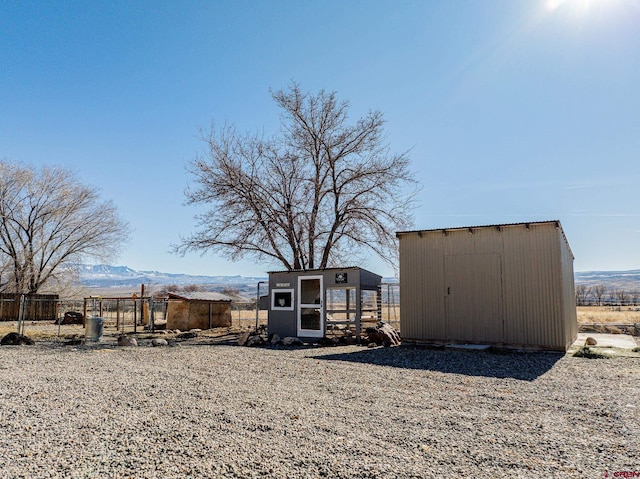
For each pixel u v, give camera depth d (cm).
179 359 1089
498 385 768
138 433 492
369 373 886
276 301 1591
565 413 580
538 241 1216
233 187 1930
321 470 390
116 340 1619
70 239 3272
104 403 627
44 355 1172
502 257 1259
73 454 429
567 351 1199
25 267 3072
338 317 1642
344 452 433
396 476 377
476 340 1274
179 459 416
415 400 654
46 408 598
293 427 513
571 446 450
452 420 545
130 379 809
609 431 500
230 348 1345
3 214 3034
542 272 1204
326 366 976
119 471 388
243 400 647
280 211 1983
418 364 1005
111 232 3416
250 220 1952
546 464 402
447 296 1326
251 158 2003
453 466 398
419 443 459
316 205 2003
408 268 1392
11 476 377
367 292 1623
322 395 685
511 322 1232
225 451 436
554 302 1183
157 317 3170
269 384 770
